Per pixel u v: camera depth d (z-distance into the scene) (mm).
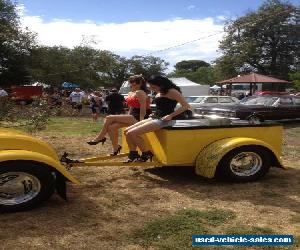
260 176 6828
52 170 5297
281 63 60094
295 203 5723
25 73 39531
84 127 15797
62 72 38344
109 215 5133
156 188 6375
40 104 9562
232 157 6582
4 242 4305
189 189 6344
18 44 37781
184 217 5051
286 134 14469
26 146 5230
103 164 6453
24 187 5188
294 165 8164
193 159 6707
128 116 6969
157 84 6723
